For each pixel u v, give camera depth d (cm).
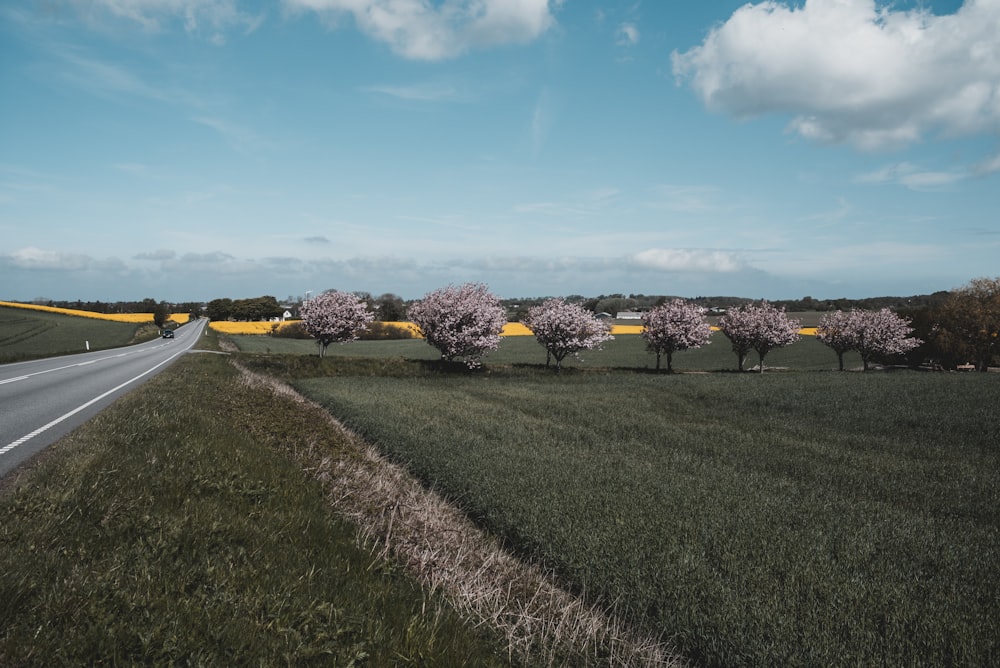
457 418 1789
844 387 3067
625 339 9706
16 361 3472
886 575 663
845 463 1399
